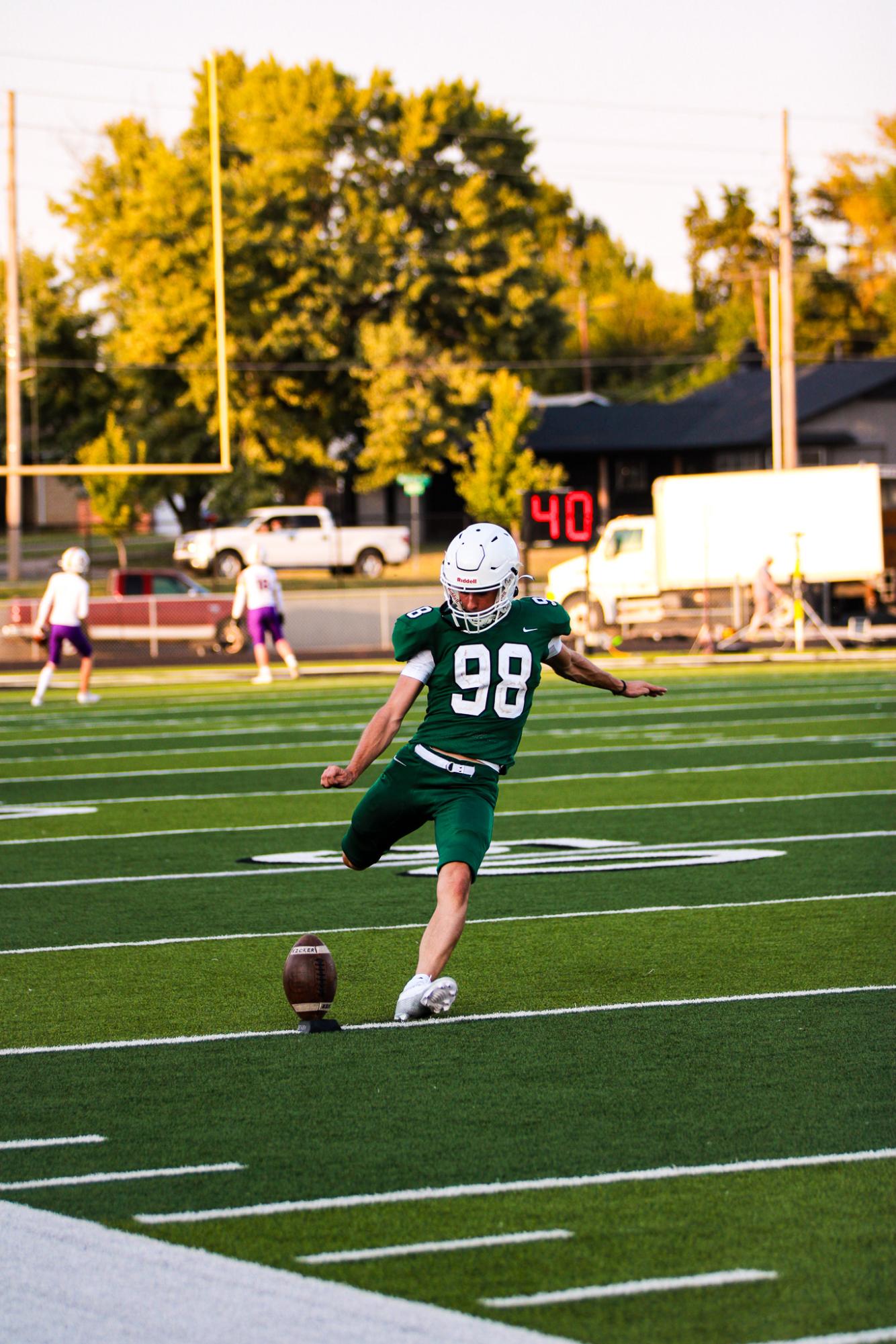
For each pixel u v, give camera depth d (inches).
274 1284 544.7
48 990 1000.2
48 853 1530.5
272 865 1450.5
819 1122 716.7
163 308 7145.7
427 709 919.7
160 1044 869.2
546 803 1823.3
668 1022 899.4
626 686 946.1
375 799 919.7
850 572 4881.9
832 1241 581.3
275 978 1024.9
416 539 6259.8
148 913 1242.0
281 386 7313.0
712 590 4931.1
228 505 7219.5
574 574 5027.1
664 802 1807.3
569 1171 657.0
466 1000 959.0
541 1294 536.4
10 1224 604.4
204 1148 692.7
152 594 5265.8
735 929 1147.9
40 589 5659.5
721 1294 535.8
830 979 996.6
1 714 3043.8
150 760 2305.6
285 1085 787.4
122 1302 531.5
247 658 4854.8
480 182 7647.6
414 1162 669.3
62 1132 719.7
